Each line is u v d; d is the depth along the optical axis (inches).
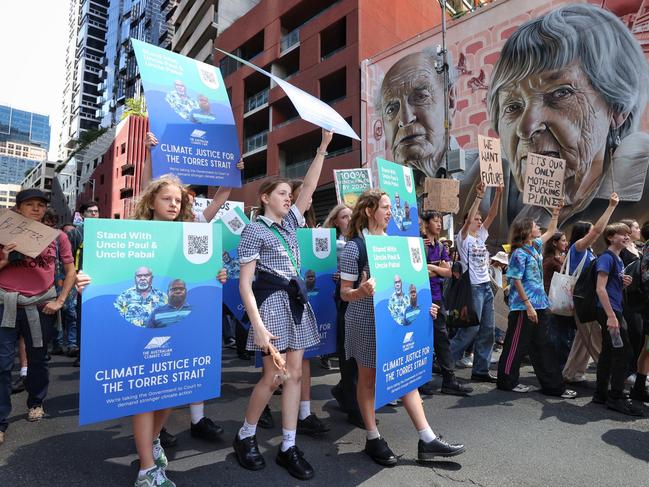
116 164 1694.1
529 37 557.6
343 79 895.7
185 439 124.6
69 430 129.6
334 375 204.7
